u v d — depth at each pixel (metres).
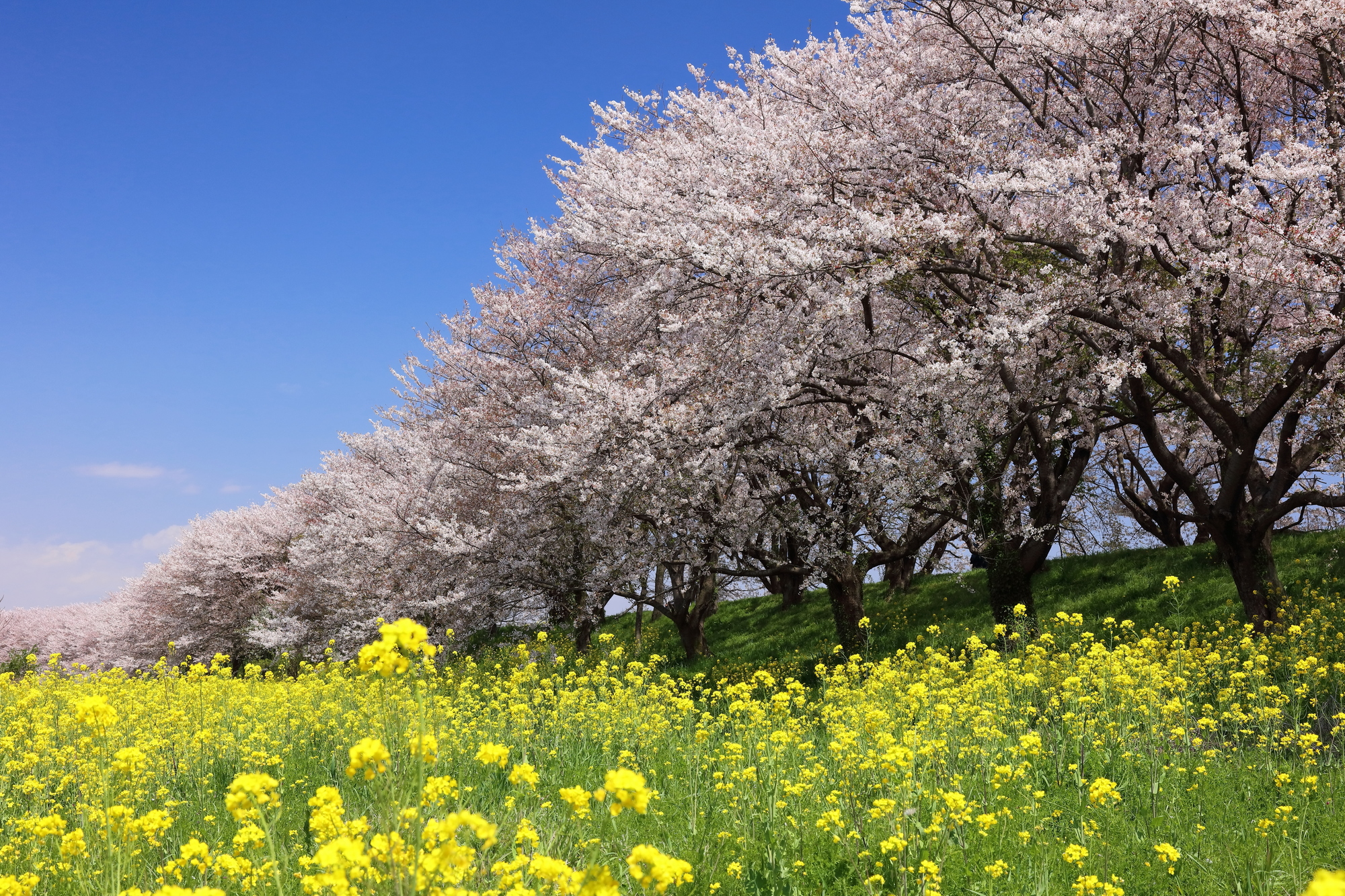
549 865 3.02
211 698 10.34
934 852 5.05
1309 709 8.52
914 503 13.95
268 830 3.37
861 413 13.95
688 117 17.14
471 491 18.16
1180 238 11.39
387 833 3.34
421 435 20.02
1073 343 13.14
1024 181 11.56
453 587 17.47
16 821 5.65
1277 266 10.27
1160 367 12.96
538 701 9.65
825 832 5.41
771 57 14.51
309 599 23.34
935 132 12.84
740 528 15.13
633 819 5.81
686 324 14.02
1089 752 7.14
